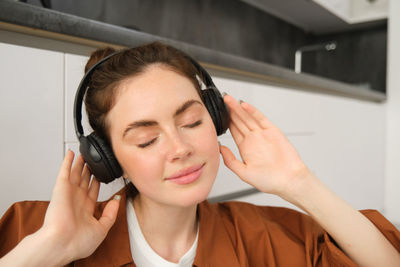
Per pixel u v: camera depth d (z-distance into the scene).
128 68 0.52
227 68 1.32
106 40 0.97
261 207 0.78
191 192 0.51
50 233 0.49
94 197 0.58
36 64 0.82
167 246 0.61
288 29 2.86
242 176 0.67
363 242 0.57
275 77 1.55
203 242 0.61
